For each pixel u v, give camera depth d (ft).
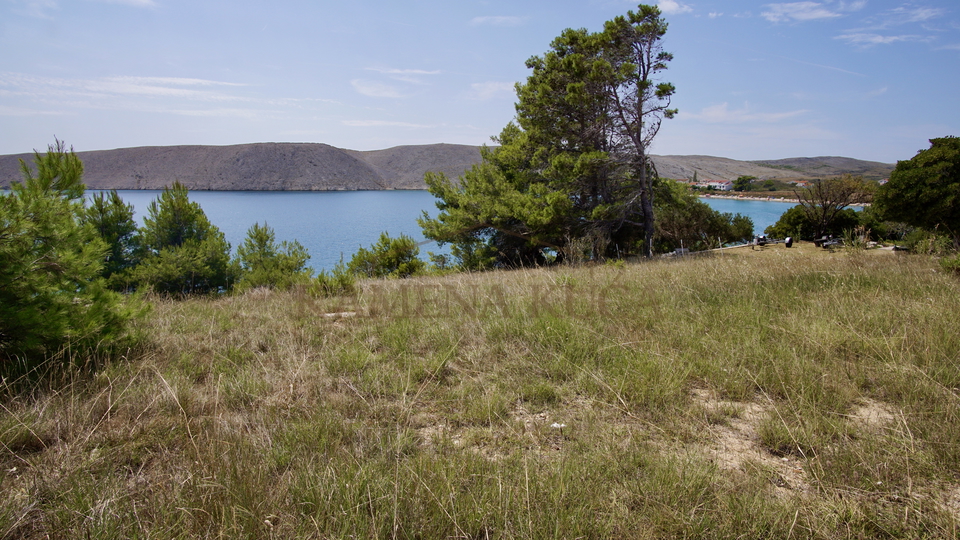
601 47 61.05
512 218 66.54
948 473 7.52
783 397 10.72
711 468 7.70
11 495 7.00
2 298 11.72
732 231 95.96
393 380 11.86
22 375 10.86
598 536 6.21
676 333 14.94
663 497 6.90
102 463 7.95
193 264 48.57
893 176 53.52
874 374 11.46
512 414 10.13
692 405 10.33
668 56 62.44
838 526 6.46
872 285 20.93
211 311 21.61
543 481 7.27
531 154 71.67
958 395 10.03
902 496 7.01
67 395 10.32
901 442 8.26
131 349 13.96
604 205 61.36
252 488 6.89
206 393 10.93
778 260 31.63
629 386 11.00
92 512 6.40
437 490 6.95
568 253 48.49
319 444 8.51
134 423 9.36
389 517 6.45
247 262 60.03
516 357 13.30
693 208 92.68
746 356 12.67
